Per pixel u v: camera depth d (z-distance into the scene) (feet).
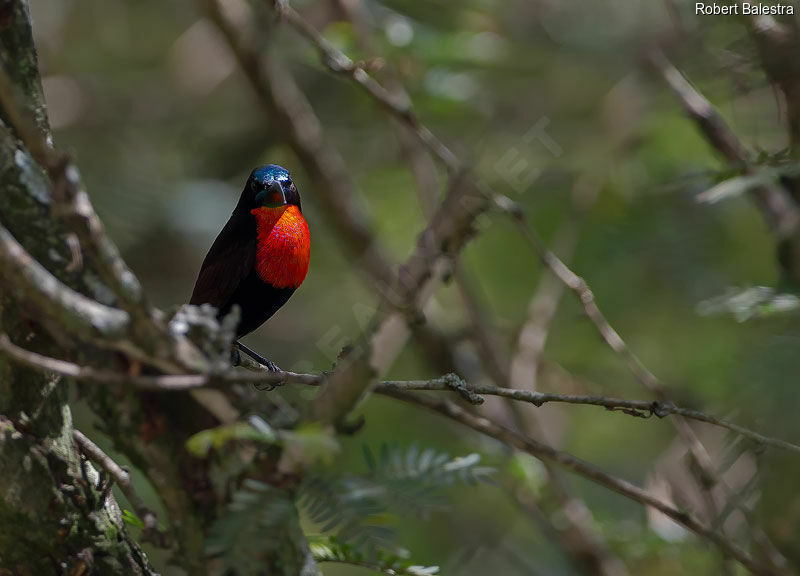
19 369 14.60
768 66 25.14
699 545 31.63
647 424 46.24
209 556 12.50
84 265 13.24
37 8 59.62
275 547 11.37
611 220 42.47
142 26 62.80
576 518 34.63
